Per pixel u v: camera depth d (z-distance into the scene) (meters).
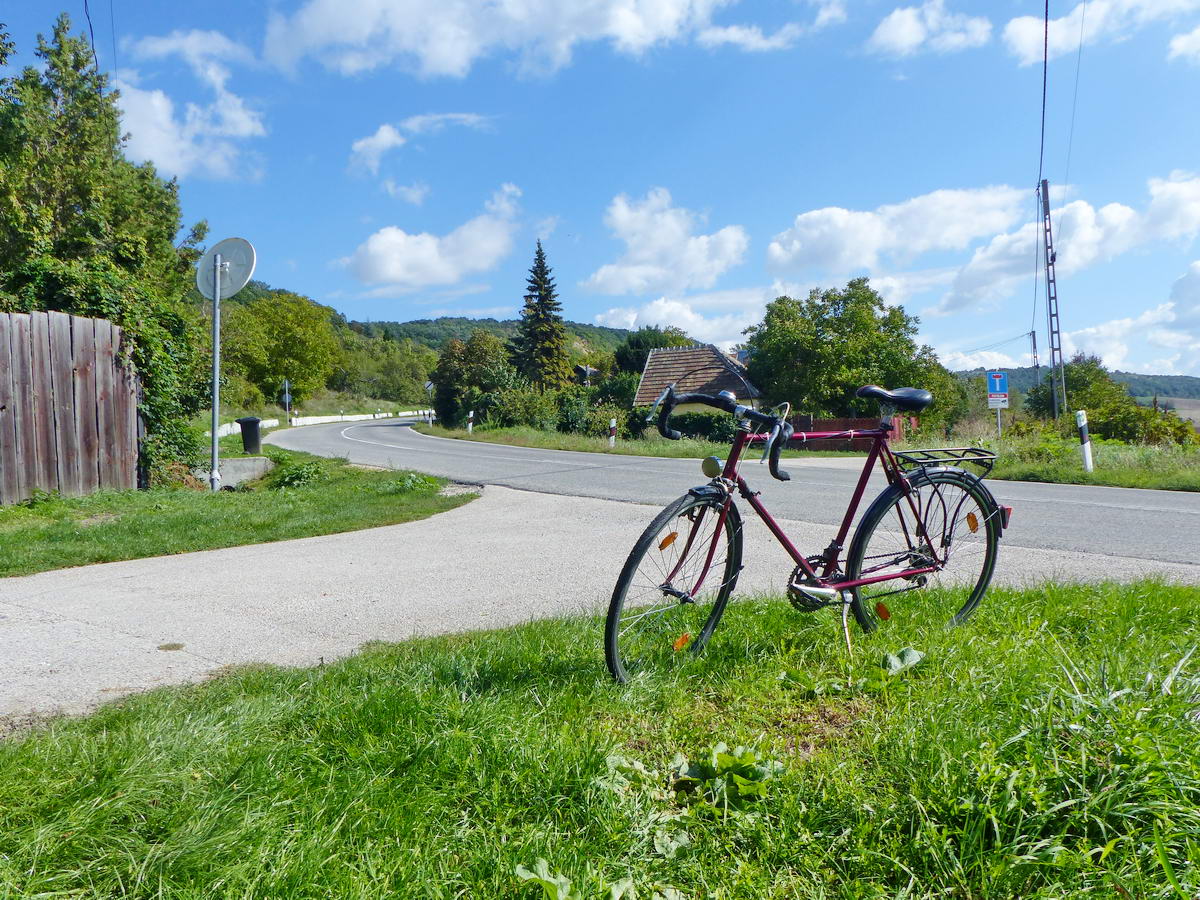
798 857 1.99
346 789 2.19
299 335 75.38
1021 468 12.51
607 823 2.09
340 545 6.88
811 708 2.85
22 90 25.56
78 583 5.41
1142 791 2.00
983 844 1.93
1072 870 1.84
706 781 2.30
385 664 3.32
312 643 3.98
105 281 10.52
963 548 3.97
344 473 13.69
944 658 3.16
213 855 1.88
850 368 35.88
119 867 1.85
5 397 8.72
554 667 3.22
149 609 4.68
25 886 1.76
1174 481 10.77
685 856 2.03
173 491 10.23
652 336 64.25
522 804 2.21
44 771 2.19
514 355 65.19
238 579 5.52
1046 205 31.14
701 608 3.46
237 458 14.97
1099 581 4.89
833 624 3.64
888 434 3.60
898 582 3.95
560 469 14.34
